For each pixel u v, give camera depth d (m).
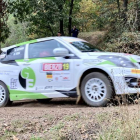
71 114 4.77
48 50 6.43
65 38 6.48
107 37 14.49
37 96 6.32
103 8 15.73
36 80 6.35
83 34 20.98
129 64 5.48
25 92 6.50
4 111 5.75
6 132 4.12
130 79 5.38
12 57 6.93
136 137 3.36
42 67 6.29
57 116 4.74
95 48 6.66
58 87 6.09
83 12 20.14
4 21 15.70
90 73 5.74
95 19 17.42
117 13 14.37
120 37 12.08
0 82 6.90
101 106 5.57
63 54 6.03
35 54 6.57
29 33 19.58
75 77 5.90
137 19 12.44
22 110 5.77
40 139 3.74
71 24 19.58
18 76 6.64
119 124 3.66
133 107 4.66
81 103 6.59
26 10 16.41
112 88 5.46
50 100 7.79
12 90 6.70
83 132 3.85
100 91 5.61
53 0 15.39
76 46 6.22
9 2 15.40
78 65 5.88
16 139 3.82
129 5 13.41
